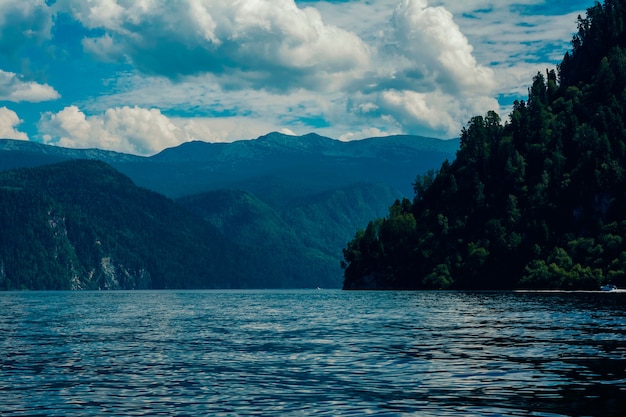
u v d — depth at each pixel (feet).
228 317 343.67
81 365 144.46
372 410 94.02
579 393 103.86
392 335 210.79
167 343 194.08
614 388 107.86
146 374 130.52
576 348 164.55
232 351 170.91
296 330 240.94
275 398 104.01
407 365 138.72
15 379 124.98
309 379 122.42
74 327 268.62
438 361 143.95
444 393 105.91
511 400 99.09
